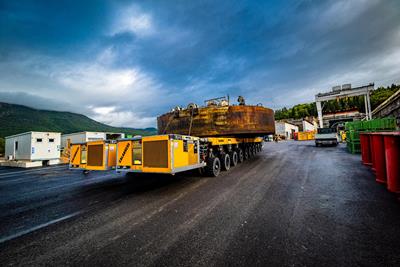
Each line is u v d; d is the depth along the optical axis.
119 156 5.55
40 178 8.21
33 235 2.90
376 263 1.99
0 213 3.89
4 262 2.24
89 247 2.52
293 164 8.99
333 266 1.97
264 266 2.01
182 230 2.88
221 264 2.06
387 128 10.93
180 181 6.31
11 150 16.70
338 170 7.13
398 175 4.27
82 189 5.86
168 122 9.35
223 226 2.96
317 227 2.82
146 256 2.26
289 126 55.25
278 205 3.77
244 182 5.80
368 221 2.96
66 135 21.47
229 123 8.24
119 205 4.15
